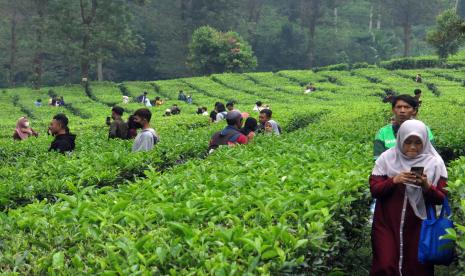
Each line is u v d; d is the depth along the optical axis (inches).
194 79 2395.4
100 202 254.1
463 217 232.8
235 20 3193.9
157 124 960.3
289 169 333.1
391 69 2561.5
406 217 227.5
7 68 3009.4
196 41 2699.3
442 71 2274.9
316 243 200.7
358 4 4350.4
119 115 590.2
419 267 223.9
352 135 581.9
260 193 247.3
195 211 222.1
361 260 284.7
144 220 217.0
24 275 173.8
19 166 418.0
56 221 218.4
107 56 2427.4
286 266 180.2
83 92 2231.8
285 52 3435.0
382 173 234.1
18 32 2768.2
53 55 3095.5
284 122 924.0
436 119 782.5
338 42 3607.3
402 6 3282.5
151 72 3218.5
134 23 3228.3
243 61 2696.9
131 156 419.8
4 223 220.5
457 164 330.0
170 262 176.7
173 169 376.8
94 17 2315.5
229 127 474.6
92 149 508.7
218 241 187.5
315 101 1644.9
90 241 198.4
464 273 209.9
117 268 166.4
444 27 855.1
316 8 3294.8
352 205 267.0
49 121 1299.2
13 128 1222.3
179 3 3166.8
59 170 373.1
